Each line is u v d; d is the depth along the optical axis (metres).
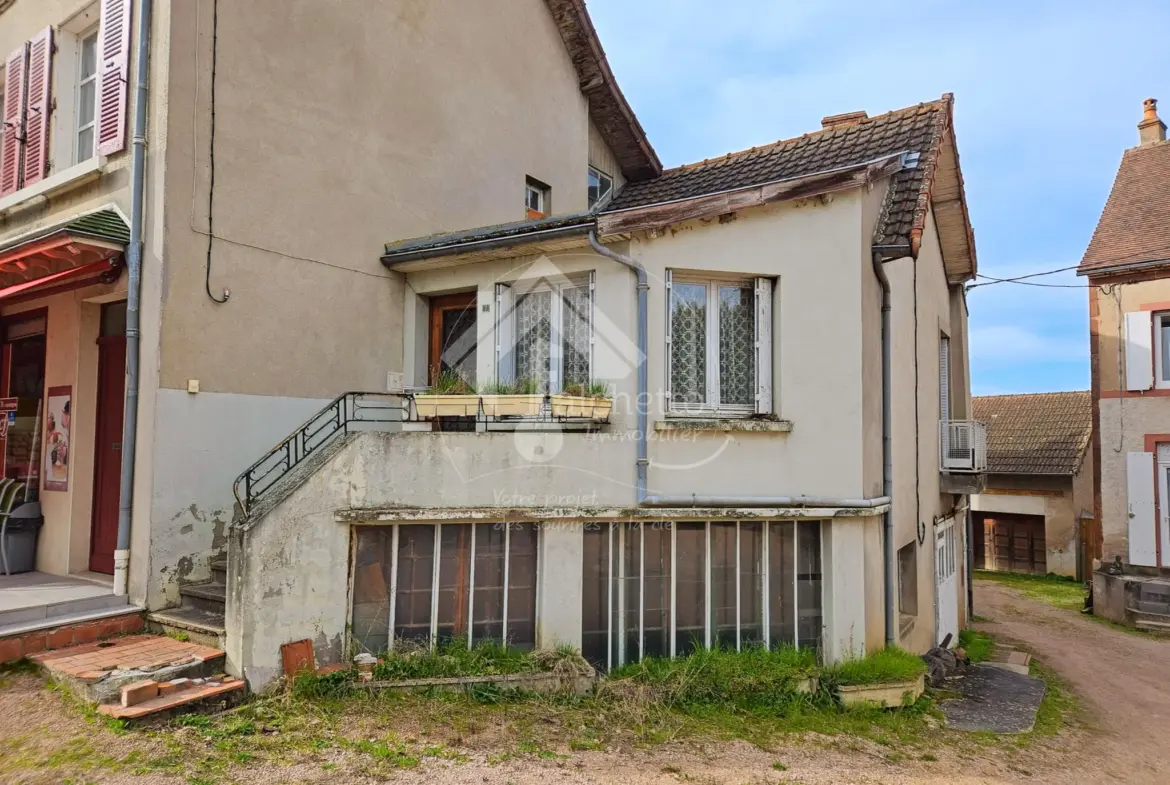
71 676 5.35
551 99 11.61
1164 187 16.33
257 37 7.40
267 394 7.35
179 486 6.64
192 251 6.77
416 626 6.54
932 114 9.29
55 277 7.02
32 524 8.00
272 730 5.12
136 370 6.68
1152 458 14.82
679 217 6.87
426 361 8.84
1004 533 21.95
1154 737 7.71
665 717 6.13
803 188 7.18
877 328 7.94
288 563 5.93
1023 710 8.03
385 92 8.77
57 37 8.16
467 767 4.84
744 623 7.23
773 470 7.20
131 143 6.89
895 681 7.12
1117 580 14.66
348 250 8.22
